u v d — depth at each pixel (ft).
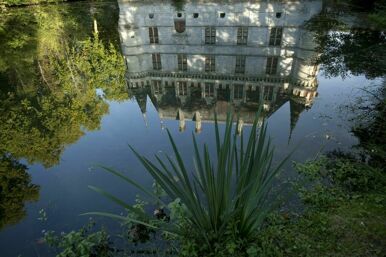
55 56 90.22
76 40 106.93
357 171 27.35
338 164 29.09
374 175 24.36
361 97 46.14
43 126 49.08
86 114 53.52
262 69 111.04
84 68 83.10
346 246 19.38
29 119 52.24
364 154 31.22
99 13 149.69
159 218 24.21
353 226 20.97
